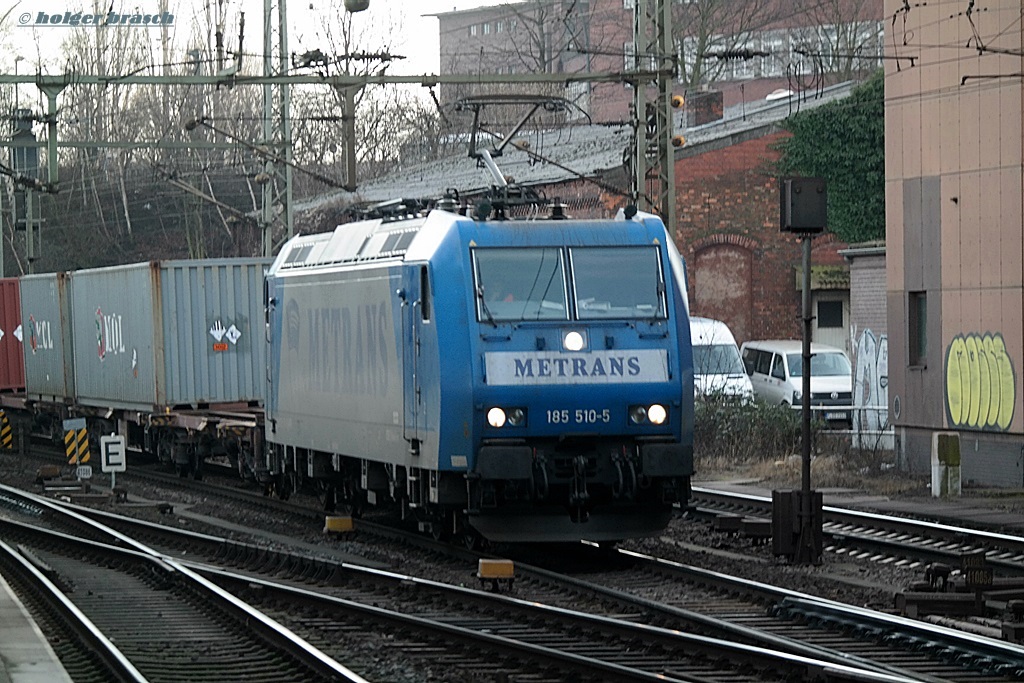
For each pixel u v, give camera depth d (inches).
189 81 1989.4
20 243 4906.5
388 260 1278.3
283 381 1599.4
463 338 1154.0
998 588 957.2
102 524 1614.2
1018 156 1753.2
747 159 3102.9
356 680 735.1
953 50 1859.0
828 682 705.0
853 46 4407.0
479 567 1093.1
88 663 840.9
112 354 2292.1
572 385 1152.2
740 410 2217.0
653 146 1924.2
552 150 3417.8
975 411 1823.3
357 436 1371.8
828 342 3134.8
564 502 1178.6
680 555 1246.3
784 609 934.4
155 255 4842.5
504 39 5639.8
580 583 1059.9
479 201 1229.1
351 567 1149.1
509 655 818.8
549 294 1173.1
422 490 1230.3
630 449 1171.9
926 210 1921.8
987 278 1803.6
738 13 4539.9
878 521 1386.6
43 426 2847.0
